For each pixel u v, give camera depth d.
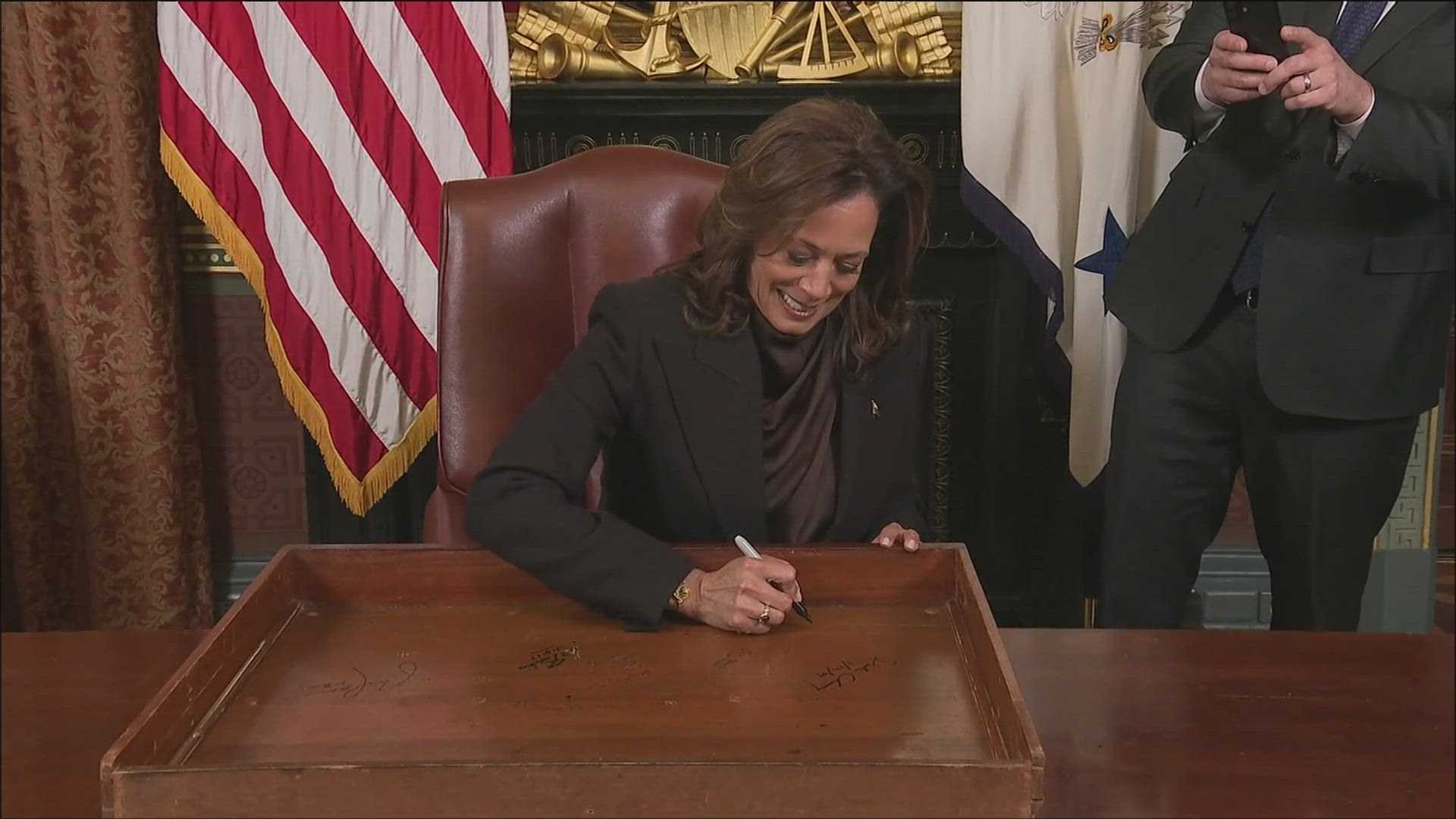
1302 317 2.00
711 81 2.64
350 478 2.65
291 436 2.95
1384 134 1.84
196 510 2.92
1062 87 2.53
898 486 1.61
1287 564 2.18
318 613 1.25
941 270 2.78
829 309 1.45
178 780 0.82
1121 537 2.25
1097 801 1.01
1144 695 1.19
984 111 2.51
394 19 2.54
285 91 2.54
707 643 1.18
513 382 1.79
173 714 0.95
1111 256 2.50
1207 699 1.18
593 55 2.62
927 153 2.70
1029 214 2.54
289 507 2.98
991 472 2.85
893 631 1.21
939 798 0.82
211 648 1.04
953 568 1.28
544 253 1.80
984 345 2.81
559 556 1.25
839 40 2.66
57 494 2.88
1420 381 2.05
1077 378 2.58
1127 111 2.45
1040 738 1.11
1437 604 3.03
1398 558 2.85
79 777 1.05
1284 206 2.00
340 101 2.54
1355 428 2.05
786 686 1.08
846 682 1.09
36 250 2.75
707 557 1.30
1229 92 1.94
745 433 1.51
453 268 1.78
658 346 1.49
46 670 1.25
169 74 2.53
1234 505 2.88
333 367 2.61
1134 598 2.27
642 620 1.21
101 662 1.27
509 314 1.79
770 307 1.45
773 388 1.55
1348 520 2.11
